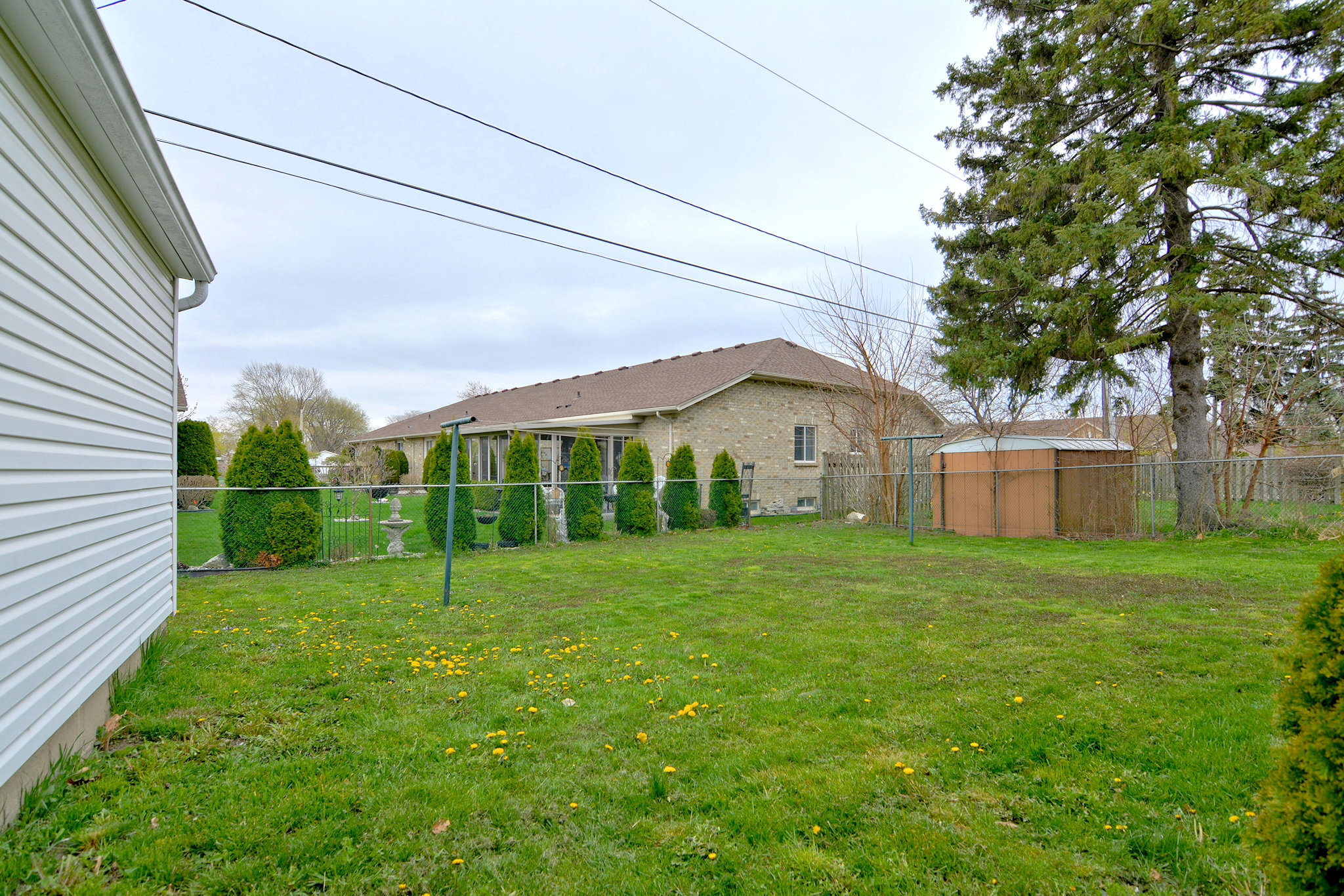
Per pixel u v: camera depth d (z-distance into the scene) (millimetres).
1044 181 11727
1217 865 2188
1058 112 12289
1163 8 10312
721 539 13234
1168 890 2094
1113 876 2170
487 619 6039
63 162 2922
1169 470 14000
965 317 13734
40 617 2609
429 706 3764
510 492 12242
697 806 2664
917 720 3492
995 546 11461
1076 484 12398
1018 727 3375
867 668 4430
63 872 2148
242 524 9258
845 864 2254
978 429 18625
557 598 7043
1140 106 11656
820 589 7395
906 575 8312
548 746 3234
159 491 4895
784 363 20062
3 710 2285
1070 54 11461
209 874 2164
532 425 19656
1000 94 12727
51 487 2732
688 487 14867
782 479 18078
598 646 5074
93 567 3287
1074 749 3105
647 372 22797
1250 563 8602
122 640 3867
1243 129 10266
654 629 5605
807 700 3826
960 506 14141
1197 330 11680
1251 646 4750
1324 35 9383
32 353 2551
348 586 7875
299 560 9523
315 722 3510
